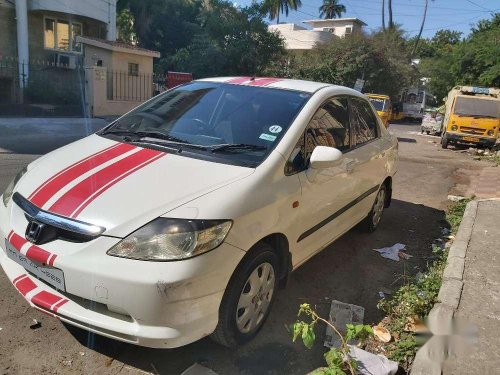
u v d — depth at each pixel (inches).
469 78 1104.2
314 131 146.8
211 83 167.9
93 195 108.0
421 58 2316.7
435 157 582.2
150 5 1299.2
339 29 2140.7
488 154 634.2
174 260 97.7
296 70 1290.6
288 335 131.5
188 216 101.9
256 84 161.8
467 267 176.9
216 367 114.3
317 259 188.2
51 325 125.1
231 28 1064.8
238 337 117.0
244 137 135.6
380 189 217.8
